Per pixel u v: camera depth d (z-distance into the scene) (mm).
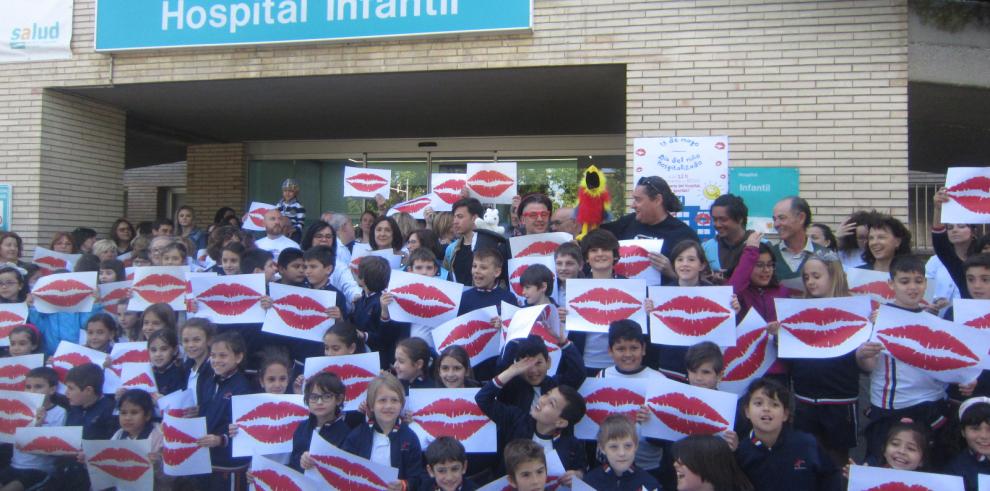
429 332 5332
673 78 7102
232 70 8148
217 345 5074
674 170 6957
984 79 6992
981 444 3820
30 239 8703
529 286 4797
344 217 7566
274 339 5562
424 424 4520
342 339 4984
